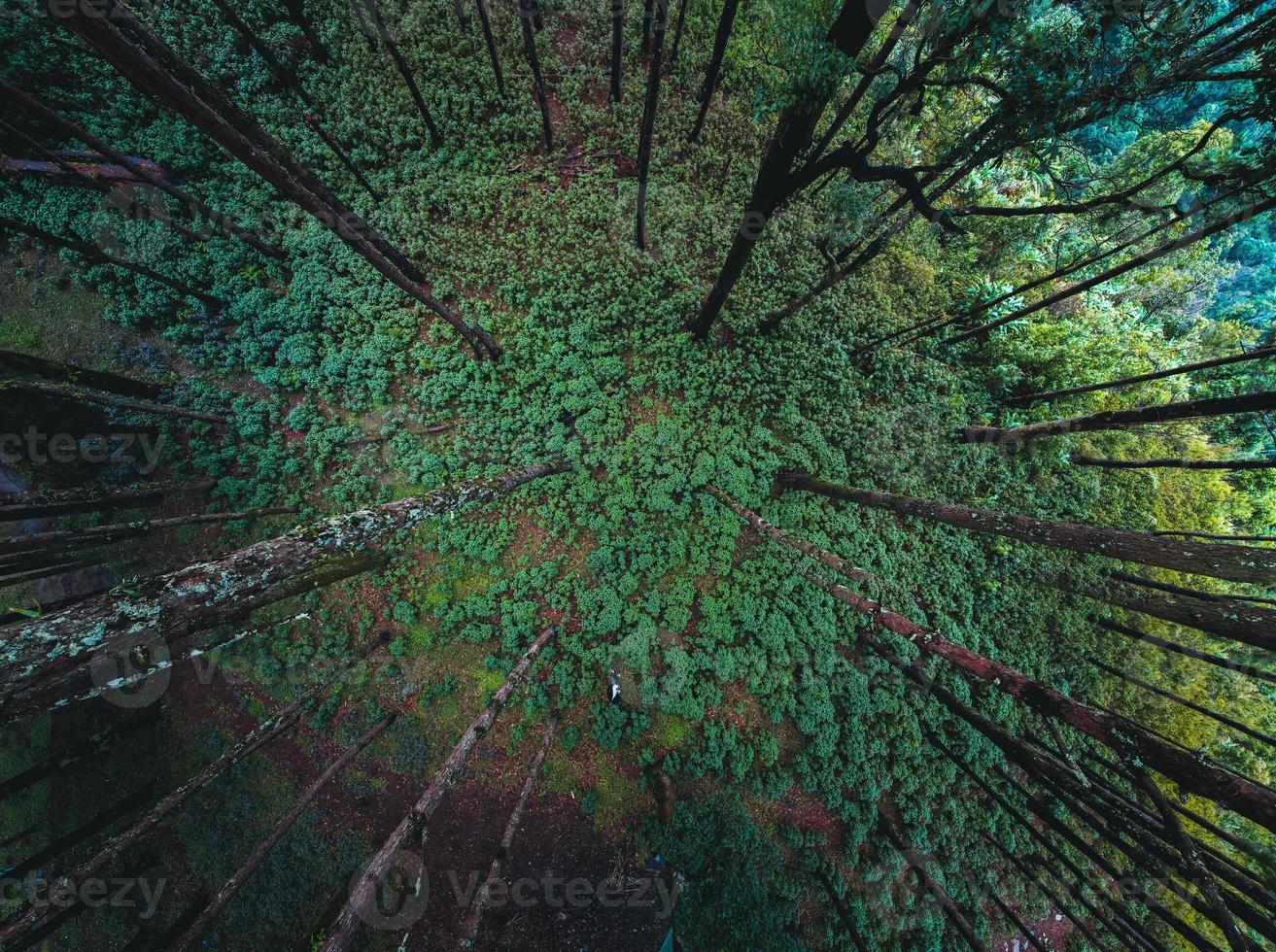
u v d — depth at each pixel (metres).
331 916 9.30
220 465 10.94
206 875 9.98
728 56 13.30
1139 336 13.30
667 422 11.51
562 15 13.16
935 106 9.30
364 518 5.44
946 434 12.28
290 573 4.59
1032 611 11.88
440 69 12.35
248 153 5.62
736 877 9.86
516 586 10.82
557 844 10.19
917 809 10.64
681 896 9.88
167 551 10.71
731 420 11.75
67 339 11.05
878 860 10.38
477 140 12.30
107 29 4.12
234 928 9.74
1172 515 12.41
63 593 10.51
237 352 11.36
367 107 11.95
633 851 10.20
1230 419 12.94
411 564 10.93
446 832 10.17
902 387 12.48
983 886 10.47
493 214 12.05
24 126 10.71
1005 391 12.62
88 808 10.05
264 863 9.99
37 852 9.30
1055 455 11.97
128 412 10.54
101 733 9.96
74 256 11.08
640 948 9.66
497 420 11.27
